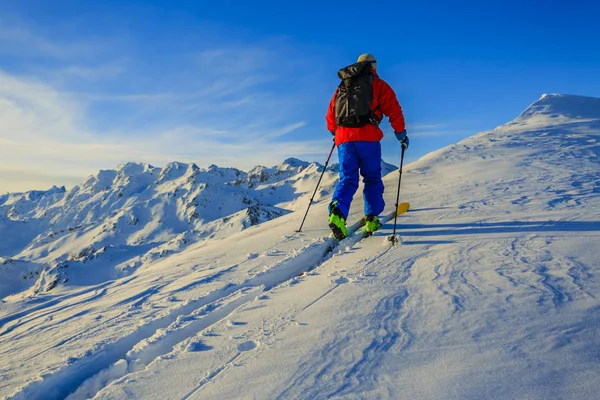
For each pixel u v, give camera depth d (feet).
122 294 15.39
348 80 16.03
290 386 6.56
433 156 35.24
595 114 54.03
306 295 10.48
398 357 7.06
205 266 16.92
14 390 8.44
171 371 7.55
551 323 7.59
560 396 5.62
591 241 12.02
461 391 5.94
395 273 11.21
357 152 16.19
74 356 9.60
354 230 17.43
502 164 28.99
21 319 14.67
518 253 11.66
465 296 9.16
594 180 22.29
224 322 9.64
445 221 16.72
